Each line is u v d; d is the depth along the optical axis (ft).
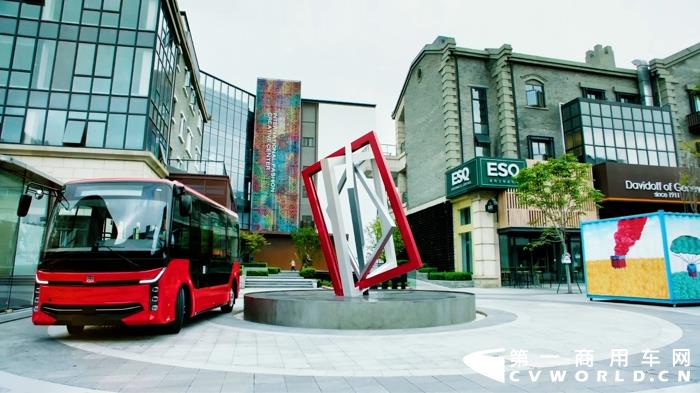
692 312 40.55
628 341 25.23
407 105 116.06
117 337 27.09
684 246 47.57
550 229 71.15
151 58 66.69
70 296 23.94
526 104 92.79
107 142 63.16
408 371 18.26
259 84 149.18
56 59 64.44
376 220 105.91
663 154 91.76
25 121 61.98
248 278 84.74
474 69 94.79
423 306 31.17
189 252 29.76
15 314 35.42
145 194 26.78
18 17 64.59
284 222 138.72
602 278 53.57
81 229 25.48
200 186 78.38
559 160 66.28
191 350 22.94
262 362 20.12
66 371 18.35
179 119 89.40
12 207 36.24
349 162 38.75
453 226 89.10
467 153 90.33
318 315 30.68
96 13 66.59
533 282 80.18
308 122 154.51
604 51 105.19
